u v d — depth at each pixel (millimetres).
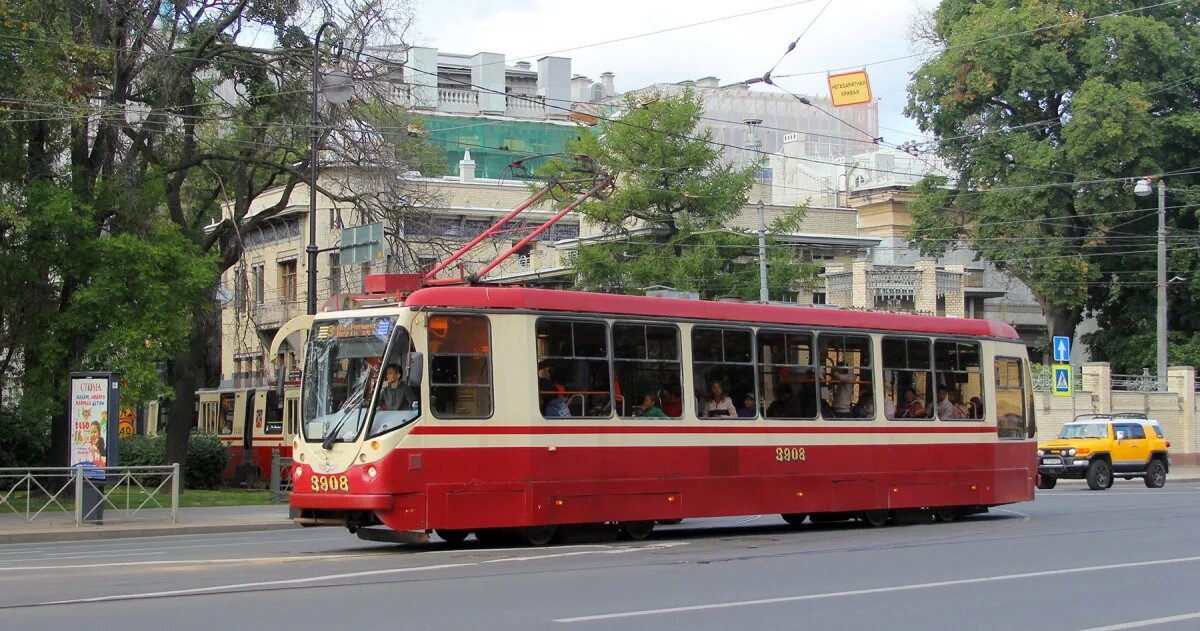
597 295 18141
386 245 31516
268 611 10867
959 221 52125
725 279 39812
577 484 17453
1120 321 53594
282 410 36750
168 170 31703
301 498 16812
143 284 27062
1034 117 50312
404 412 16359
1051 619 10852
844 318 21062
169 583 12922
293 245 51562
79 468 22562
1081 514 24375
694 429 18812
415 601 11539
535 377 17266
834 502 20422
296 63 30969
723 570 14250
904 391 21812
